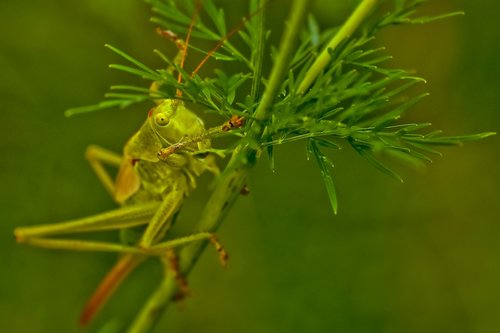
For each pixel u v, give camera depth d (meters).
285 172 0.30
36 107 0.30
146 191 0.25
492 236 0.31
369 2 0.22
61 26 0.30
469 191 0.31
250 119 0.22
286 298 0.30
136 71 0.22
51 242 0.25
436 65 0.31
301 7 0.21
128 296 0.31
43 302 0.30
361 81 0.22
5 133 0.30
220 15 0.23
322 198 0.31
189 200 0.30
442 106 0.31
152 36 0.30
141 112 0.30
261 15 0.22
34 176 0.30
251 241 0.30
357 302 0.30
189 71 0.29
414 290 0.31
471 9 0.30
